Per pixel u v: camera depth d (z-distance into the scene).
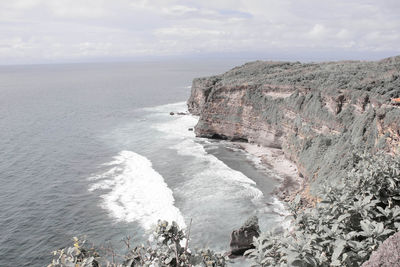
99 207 43.97
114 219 40.53
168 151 71.38
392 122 36.72
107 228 38.38
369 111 43.62
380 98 47.69
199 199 46.09
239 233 33.00
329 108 57.69
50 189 50.44
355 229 10.95
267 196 47.03
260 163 62.66
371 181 13.21
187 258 9.88
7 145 75.69
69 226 39.25
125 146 75.94
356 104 52.12
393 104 43.69
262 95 76.50
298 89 67.88
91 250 9.65
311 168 46.22
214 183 52.16
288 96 70.88
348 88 56.09
